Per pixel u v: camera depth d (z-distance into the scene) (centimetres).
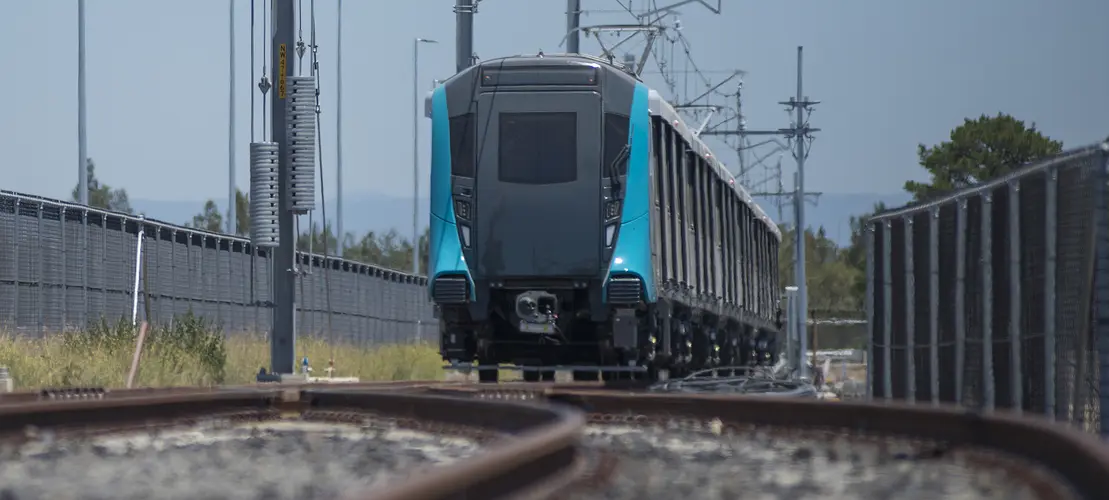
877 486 3475
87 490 3250
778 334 16500
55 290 10488
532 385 7012
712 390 8025
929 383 6525
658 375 8838
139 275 11562
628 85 7744
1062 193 4772
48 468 3719
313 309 15962
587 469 3622
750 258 12962
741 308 12106
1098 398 4428
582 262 7538
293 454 4197
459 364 8031
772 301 15588
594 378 8669
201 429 5312
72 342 9481
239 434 5147
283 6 9262
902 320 7100
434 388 6856
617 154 7619
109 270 11406
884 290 7481
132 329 9988
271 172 9175
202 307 13312
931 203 6469
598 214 7562
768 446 4778
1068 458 3228
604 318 7619
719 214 10675
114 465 3862
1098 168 4362
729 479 3659
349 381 9725
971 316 5878
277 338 9212
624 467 3872
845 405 5066
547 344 8206
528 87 7669
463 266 7581
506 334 8081
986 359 5588
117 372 8762
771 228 15300
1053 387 4806
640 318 7875
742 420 5528
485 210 7619
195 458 4069
